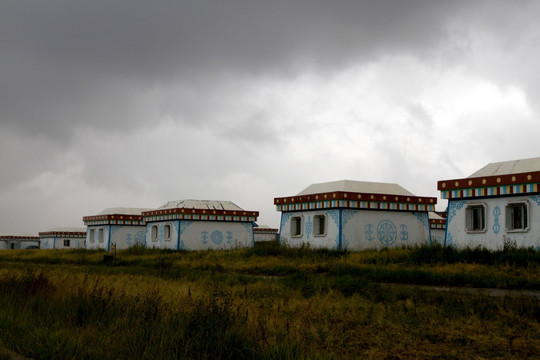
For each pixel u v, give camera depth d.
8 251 50.94
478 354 8.95
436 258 21.72
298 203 31.50
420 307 12.52
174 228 38.69
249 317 10.84
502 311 11.57
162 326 9.30
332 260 24.84
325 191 31.27
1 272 21.31
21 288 13.93
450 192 23.86
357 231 28.97
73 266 29.75
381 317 11.60
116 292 13.43
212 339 8.69
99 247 49.94
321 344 9.41
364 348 9.47
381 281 18.81
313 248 29.75
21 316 10.52
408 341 9.82
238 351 8.25
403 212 30.56
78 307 11.27
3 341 9.02
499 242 21.95
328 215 29.38
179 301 12.55
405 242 30.36
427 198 30.97
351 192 28.97
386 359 8.78
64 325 10.26
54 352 8.17
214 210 39.25
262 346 8.58
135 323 9.71
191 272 22.81
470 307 12.16
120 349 8.37
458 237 23.53
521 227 21.48
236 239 39.91
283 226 32.88
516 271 17.81
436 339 9.98
